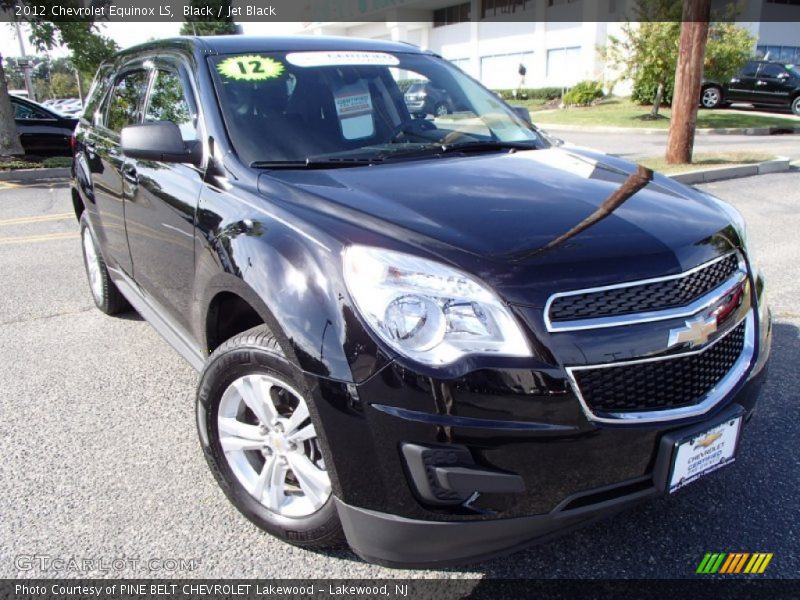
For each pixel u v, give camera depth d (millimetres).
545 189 2533
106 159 4012
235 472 2541
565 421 1928
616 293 2012
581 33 29594
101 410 3535
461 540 2016
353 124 3137
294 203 2400
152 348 4359
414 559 2078
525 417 1913
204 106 2990
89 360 4180
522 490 1963
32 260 6566
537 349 1912
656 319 2021
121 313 4996
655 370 2029
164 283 3307
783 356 3969
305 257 2139
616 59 20531
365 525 2082
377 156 2955
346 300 2002
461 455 1910
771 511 2641
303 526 2348
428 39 40031
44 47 13727
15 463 3045
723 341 2252
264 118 2980
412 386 1902
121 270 4137
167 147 2857
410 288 1956
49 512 2701
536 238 2107
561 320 1944
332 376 1993
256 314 2797
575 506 2043
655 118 20266
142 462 3051
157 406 3574
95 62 14602
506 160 2969
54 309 5137
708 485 2814
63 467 3014
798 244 6316
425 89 3562
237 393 2492
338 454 2043
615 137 16969
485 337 1918
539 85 32469
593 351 1941
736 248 2422
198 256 2748
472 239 2086
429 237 2088
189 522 2641
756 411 3373
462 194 2434
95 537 2557
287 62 3322
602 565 2385
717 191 9016
